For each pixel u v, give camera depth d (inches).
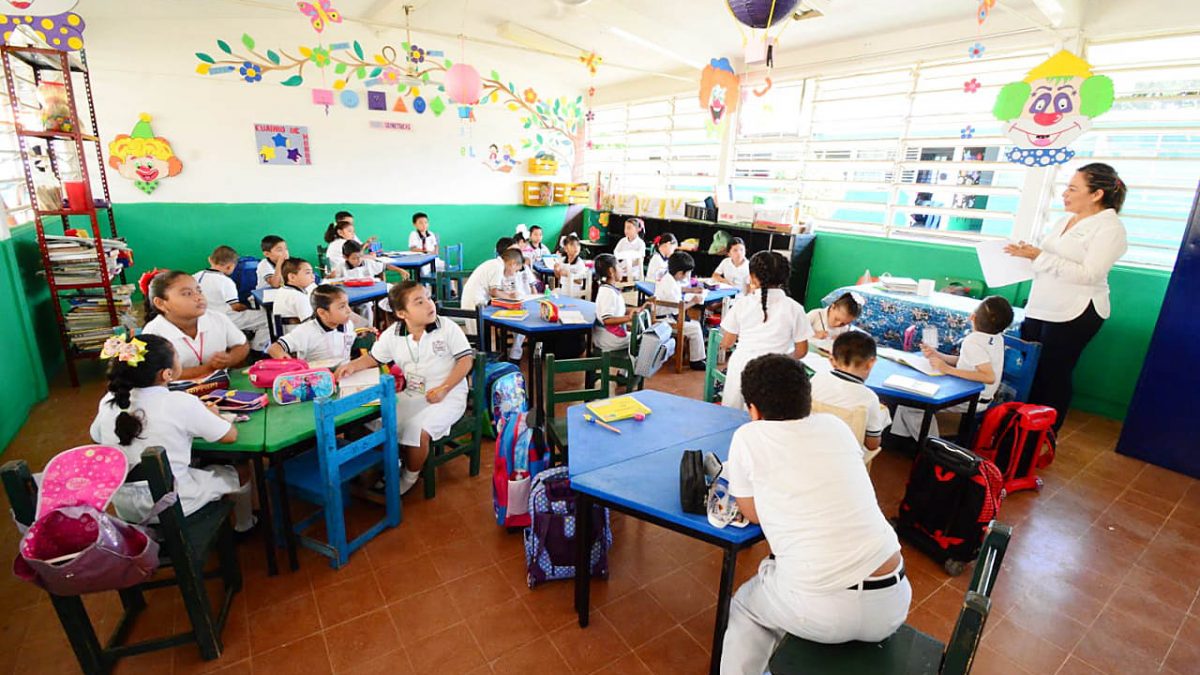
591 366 107.0
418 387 108.7
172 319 99.9
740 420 92.0
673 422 90.4
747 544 62.9
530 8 215.8
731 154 267.4
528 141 324.2
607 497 68.7
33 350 149.1
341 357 118.6
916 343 160.6
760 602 61.5
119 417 69.4
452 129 296.7
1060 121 141.1
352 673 71.6
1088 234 125.8
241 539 97.3
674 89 288.2
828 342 133.8
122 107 218.5
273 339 153.0
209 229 245.3
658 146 305.3
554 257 259.3
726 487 66.8
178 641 71.3
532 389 150.3
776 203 249.4
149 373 71.3
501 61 300.0
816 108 231.6
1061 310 131.9
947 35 189.3
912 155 209.3
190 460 76.2
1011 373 136.7
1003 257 137.8
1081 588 91.9
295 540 89.2
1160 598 90.1
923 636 57.9
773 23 124.1
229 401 87.2
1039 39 169.8
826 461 56.7
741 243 211.3
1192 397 126.5
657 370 174.6
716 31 220.5
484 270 169.2
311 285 150.4
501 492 99.8
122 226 227.0
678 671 73.3
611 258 167.8
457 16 232.2
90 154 215.0
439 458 111.7
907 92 203.6
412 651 75.2
